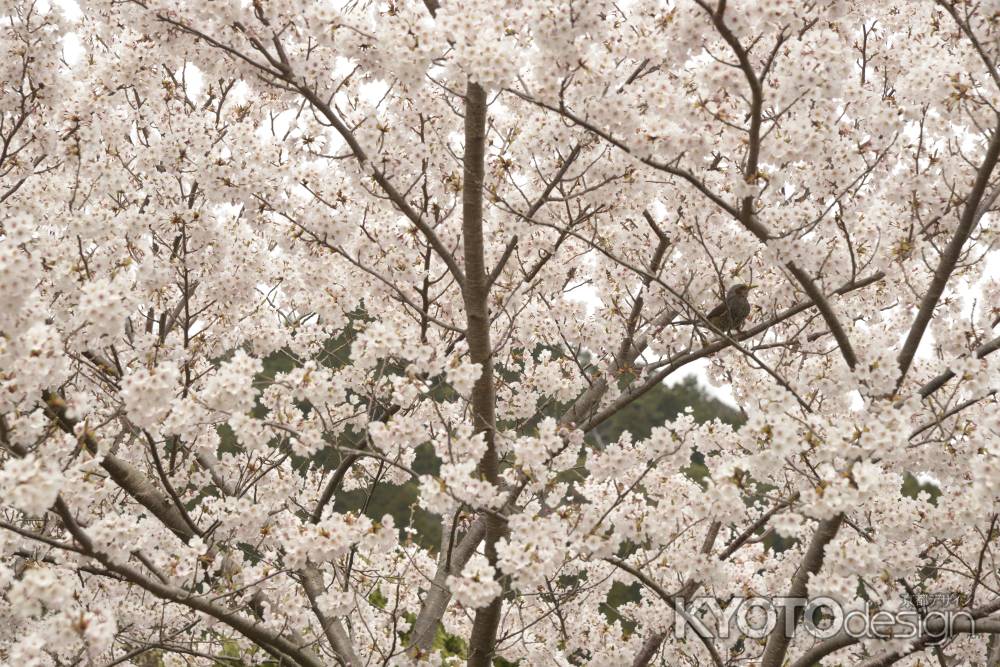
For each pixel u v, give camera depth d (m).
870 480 4.46
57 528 5.90
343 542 4.91
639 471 6.86
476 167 5.56
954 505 5.88
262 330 7.03
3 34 5.99
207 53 5.72
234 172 5.71
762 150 5.35
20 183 5.94
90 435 5.26
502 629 7.94
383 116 5.57
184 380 6.41
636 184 5.67
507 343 6.85
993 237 6.00
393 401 5.81
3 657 4.46
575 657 7.76
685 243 6.66
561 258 7.16
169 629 6.84
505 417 6.91
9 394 4.38
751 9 4.59
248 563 6.07
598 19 4.65
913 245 5.80
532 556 4.64
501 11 5.12
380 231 6.52
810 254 5.36
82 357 6.35
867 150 5.79
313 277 6.58
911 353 6.00
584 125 4.97
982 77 5.77
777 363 7.45
